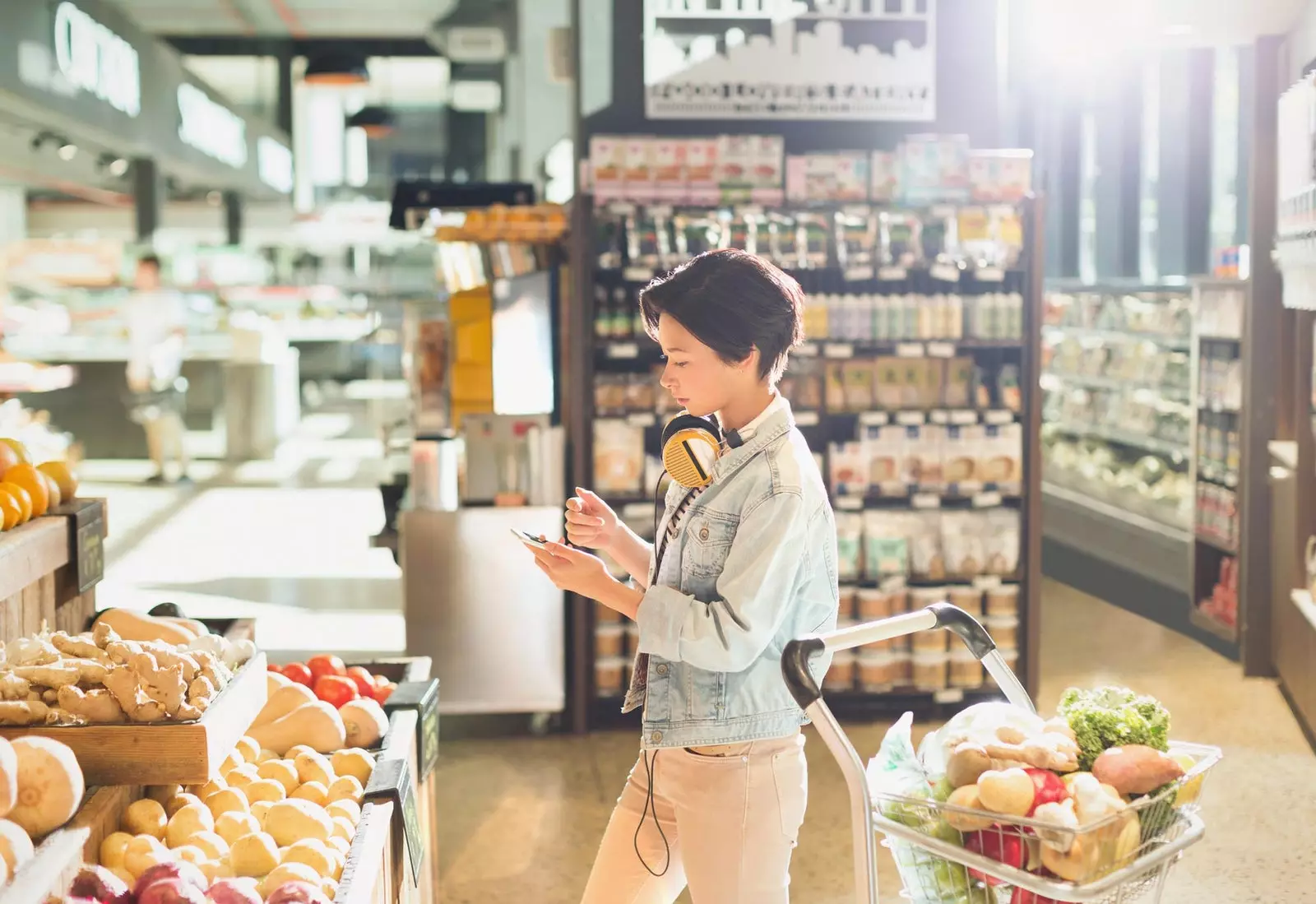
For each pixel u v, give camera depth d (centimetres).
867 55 563
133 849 211
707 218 530
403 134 3014
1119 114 949
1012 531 546
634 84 555
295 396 1658
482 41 1410
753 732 205
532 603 520
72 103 1369
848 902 372
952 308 539
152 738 212
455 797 459
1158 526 742
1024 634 546
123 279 2117
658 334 207
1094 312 885
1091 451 876
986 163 539
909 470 545
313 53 2230
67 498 308
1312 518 549
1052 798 192
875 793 200
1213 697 569
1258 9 554
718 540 205
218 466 1324
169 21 2012
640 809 223
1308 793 451
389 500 632
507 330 562
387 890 246
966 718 209
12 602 262
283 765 259
